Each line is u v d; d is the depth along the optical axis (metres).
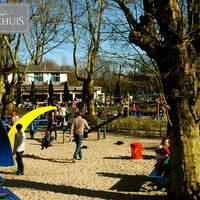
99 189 11.20
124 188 11.31
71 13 30.78
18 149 13.68
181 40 8.54
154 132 26.67
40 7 32.75
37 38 34.19
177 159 8.91
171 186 9.15
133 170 14.29
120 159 17.02
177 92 8.72
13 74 36.03
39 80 83.94
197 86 8.79
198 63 8.88
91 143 22.92
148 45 8.84
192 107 8.80
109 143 22.95
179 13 8.66
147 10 8.85
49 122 24.52
